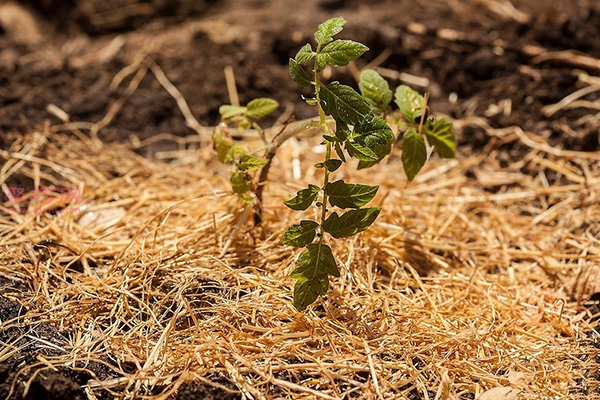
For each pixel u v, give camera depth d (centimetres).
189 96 97
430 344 69
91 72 98
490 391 65
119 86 97
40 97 94
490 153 92
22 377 65
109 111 94
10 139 88
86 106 94
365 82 72
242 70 98
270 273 74
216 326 69
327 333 68
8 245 76
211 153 91
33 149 87
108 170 88
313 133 93
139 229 75
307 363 67
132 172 87
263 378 66
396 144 92
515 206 86
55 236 78
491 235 82
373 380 65
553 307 75
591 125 91
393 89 97
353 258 75
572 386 68
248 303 70
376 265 76
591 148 90
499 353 69
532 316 74
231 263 75
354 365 67
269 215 79
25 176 85
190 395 65
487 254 80
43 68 97
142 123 94
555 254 79
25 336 69
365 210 66
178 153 92
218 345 67
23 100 93
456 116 95
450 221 82
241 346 68
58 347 68
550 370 69
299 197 66
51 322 70
